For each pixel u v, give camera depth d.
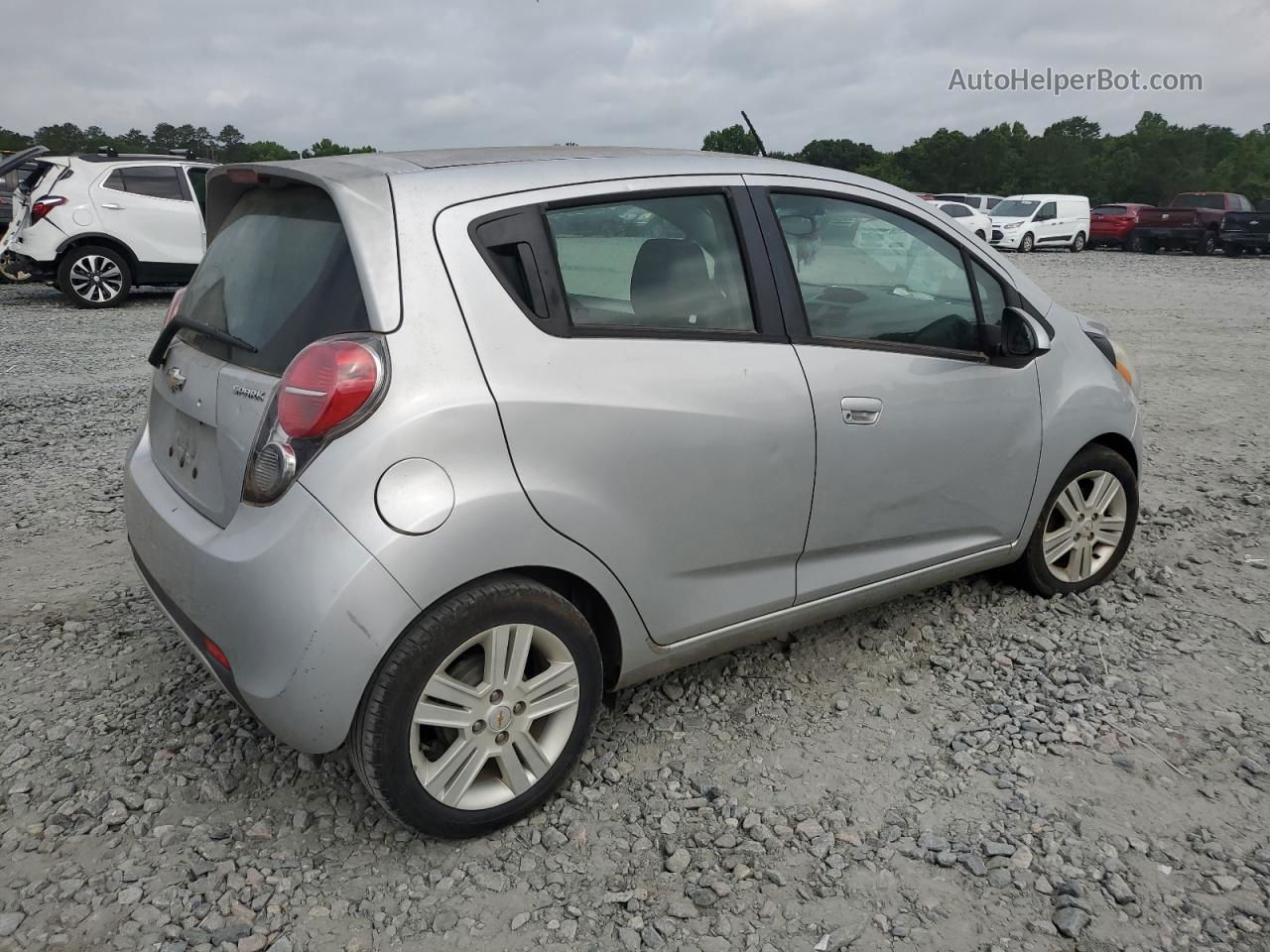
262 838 2.62
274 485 2.35
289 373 2.36
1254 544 4.82
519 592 2.49
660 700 3.32
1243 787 2.87
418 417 2.33
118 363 9.37
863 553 3.34
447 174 2.60
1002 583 4.22
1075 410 3.83
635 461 2.66
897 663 3.59
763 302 2.99
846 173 3.39
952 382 3.40
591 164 2.83
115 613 3.92
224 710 3.20
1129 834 2.67
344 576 2.26
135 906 2.36
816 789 2.86
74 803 2.74
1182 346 11.28
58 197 12.71
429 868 2.53
